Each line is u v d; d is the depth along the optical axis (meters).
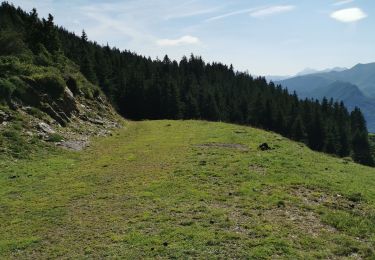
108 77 97.88
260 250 13.23
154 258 13.02
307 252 13.27
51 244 14.91
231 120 106.88
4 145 28.91
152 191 20.64
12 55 47.41
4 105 34.41
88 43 124.62
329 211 17.16
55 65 54.12
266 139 37.12
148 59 147.62
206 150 31.08
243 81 150.38
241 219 16.19
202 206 17.75
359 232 15.13
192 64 152.25
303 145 39.53
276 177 22.33
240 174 23.19
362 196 19.64
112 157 30.61
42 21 70.19
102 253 13.65
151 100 95.50
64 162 28.39
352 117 141.88
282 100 125.25
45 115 37.97
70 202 19.78
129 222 16.39
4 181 23.36
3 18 75.81
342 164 29.42
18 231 16.36
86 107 50.03
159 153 31.23
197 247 13.61
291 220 16.16
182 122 56.53
